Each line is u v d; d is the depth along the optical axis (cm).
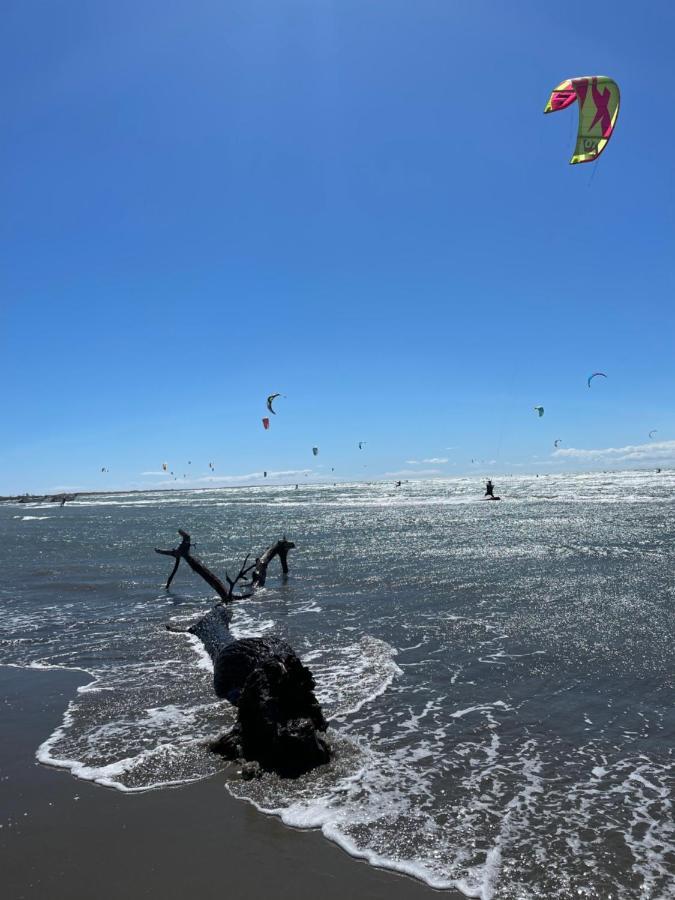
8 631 1464
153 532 4231
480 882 497
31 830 600
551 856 528
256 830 585
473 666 1062
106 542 3603
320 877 512
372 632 1316
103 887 509
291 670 786
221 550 3000
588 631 1227
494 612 1430
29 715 913
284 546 2133
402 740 776
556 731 786
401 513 5041
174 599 1827
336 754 738
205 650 1225
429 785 656
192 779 692
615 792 631
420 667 1071
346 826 583
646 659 1041
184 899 491
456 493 8850
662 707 845
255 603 1700
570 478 15062
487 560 2206
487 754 728
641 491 7050
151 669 1120
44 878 524
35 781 701
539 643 1168
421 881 502
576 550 2345
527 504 5428
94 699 966
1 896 502
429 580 1873
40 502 15062
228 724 841
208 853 551
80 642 1339
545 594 1591
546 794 631
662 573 1811
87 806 641
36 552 3181
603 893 479
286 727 718
